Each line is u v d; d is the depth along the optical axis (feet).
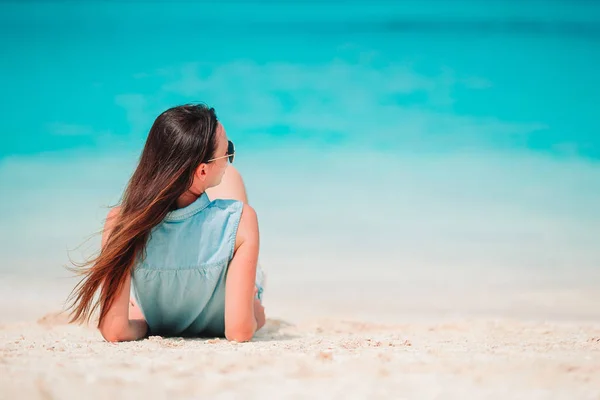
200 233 10.62
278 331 13.57
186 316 11.31
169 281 10.78
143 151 10.36
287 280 20.72
